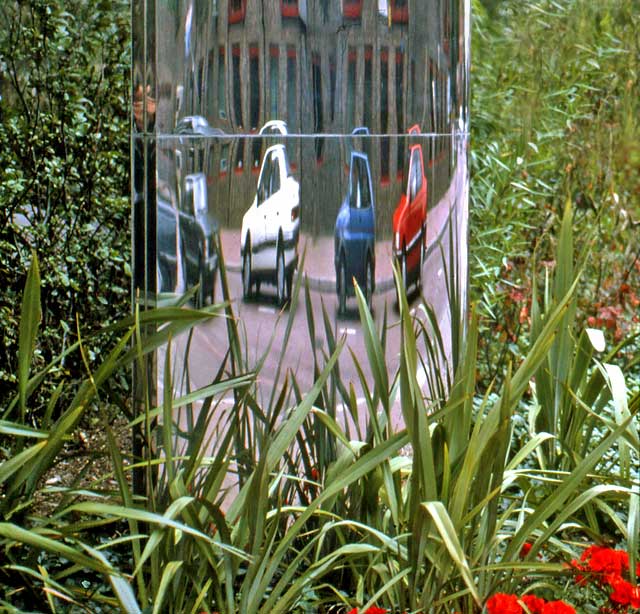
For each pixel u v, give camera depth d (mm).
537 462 4012
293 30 3189
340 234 3268
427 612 2672
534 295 3674
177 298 3338
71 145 4676
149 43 3342
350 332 3305
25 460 2602
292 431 2717
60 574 2820
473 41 6559
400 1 3301
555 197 6648
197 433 2949
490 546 2709
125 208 4789
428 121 3420
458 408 2803
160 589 2406
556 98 6539
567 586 3006
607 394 3488
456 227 3576
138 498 2850
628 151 6918
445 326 3551
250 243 3236
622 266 6641
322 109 3225
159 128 3344
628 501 3359
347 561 2998
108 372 2752
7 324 4391
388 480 2781
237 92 3215
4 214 4414
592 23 6633
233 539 2752
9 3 4629
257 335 3254
